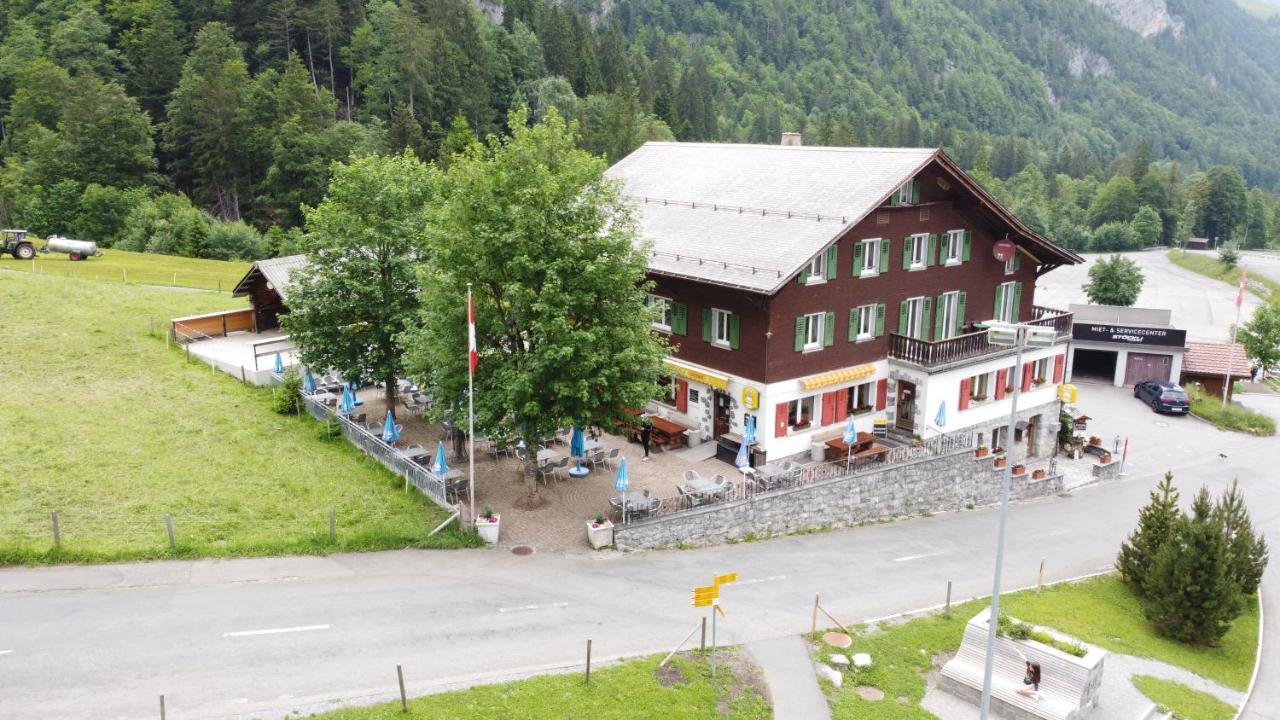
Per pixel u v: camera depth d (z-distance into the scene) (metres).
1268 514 45.50
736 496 35.25
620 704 22.52
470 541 31.16
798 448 40.84
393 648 24.19
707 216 44.38
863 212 38.75
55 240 76.38
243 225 95.56
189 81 111.56
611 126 130.12
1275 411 66.94
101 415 38.41
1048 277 134.12
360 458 36.69
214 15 131.12
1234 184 198.88
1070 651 25.84
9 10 133.62
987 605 31.19
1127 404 64.38
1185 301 114.81
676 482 37.47
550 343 31.59
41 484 31.70
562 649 24.89
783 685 24.48
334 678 22.52
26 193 100.69
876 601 30.50
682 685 23.69
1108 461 49.69
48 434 35.84
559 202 32.41
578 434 35.50
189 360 46.91
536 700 22.20
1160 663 29.48
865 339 42.88
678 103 182.00
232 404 41.25
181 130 111.44
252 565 28.34
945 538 38.00
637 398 32.16
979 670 26.22
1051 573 35.50
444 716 21.17
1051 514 43.06
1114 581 35.62
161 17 123.31
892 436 43.72
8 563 27.08
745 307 39.19
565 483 37.09
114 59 126.06
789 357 39.50
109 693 21.38
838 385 41.69
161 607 25.53
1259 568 35.22
